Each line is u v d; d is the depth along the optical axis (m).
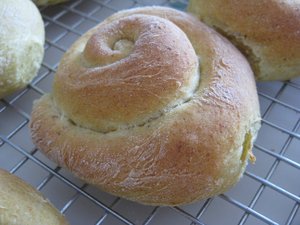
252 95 0.13
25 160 0.14
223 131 0.12
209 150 0.11
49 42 0.17
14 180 0.12
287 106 0.15
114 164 0.12
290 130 0.15
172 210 0.13
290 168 0.14
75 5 0.19
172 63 0.12
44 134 0.13
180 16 0.14
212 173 0.11
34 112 0.14
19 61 0.15
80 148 0.12
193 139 0.11
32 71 0.15
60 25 0.18
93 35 0.13
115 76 0.12
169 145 0.11
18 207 0.11
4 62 0.14
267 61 0.15
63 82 0.13
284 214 0.13
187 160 0.11
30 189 0.12
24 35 0.15
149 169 0.11
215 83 0.12
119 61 0.12
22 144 0.14
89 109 0.12
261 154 0.14
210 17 0.15
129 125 0.12
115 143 0.12
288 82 0.16
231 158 0.12
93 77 0.12
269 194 0.13
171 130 0.12
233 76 0.13
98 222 0.12
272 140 0.15
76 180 0.14
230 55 0.13
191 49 0.13
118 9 0.19
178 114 0.12
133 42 0.13
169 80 0.12
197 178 0.11
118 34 0.13
